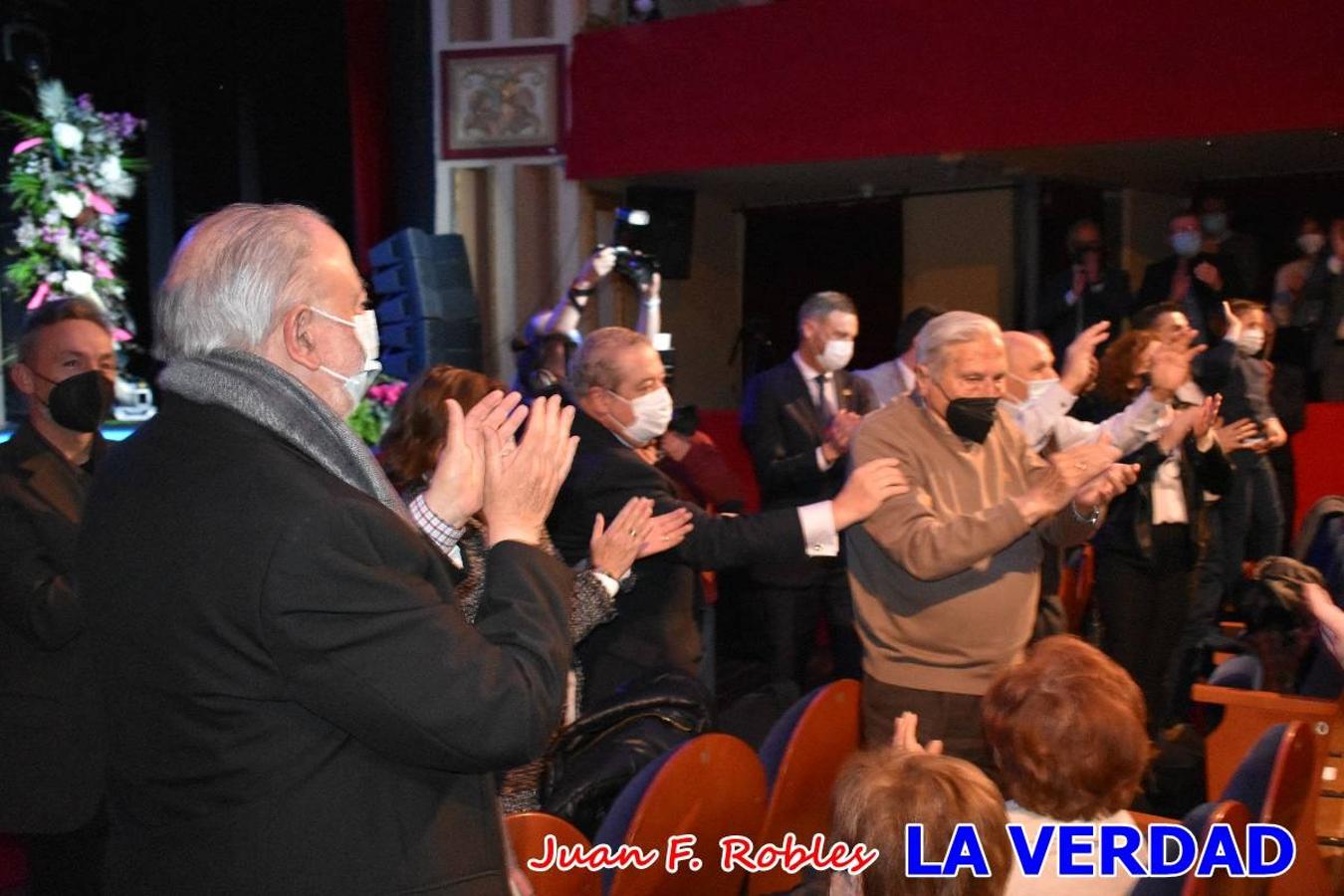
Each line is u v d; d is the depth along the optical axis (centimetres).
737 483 436
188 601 131
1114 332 606
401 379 738
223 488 134
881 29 594
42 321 245
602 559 247
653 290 559
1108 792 183
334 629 129
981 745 278
